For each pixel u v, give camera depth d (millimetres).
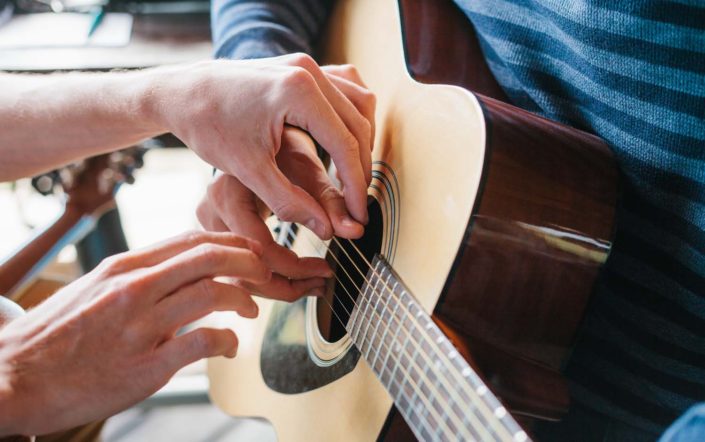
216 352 606
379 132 680
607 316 659
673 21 549
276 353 737
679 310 619
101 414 606
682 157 578
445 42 728
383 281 604
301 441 667
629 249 634
